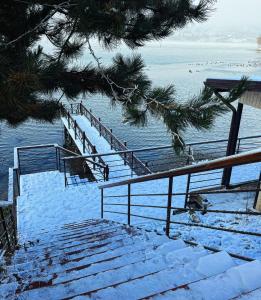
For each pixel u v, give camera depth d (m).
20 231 6.02
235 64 74.94
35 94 3.04
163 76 48.62
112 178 8.84
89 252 3.28
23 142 20.50
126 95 3.40
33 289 2.16
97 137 13.48
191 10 3.46
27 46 3.11
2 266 3.05
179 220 5.98
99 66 3.33
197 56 103.69
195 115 2.57
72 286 2.17
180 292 1.71
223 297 1.67
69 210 6.99
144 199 7.32
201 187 7.38
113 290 1.92
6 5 3.03
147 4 3.10
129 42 3.64
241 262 2.69
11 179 8.55
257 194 6.17
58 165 9.30
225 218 5.71
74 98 3.98
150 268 2.33
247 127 24.31
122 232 4.22
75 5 2.76
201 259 2.21
